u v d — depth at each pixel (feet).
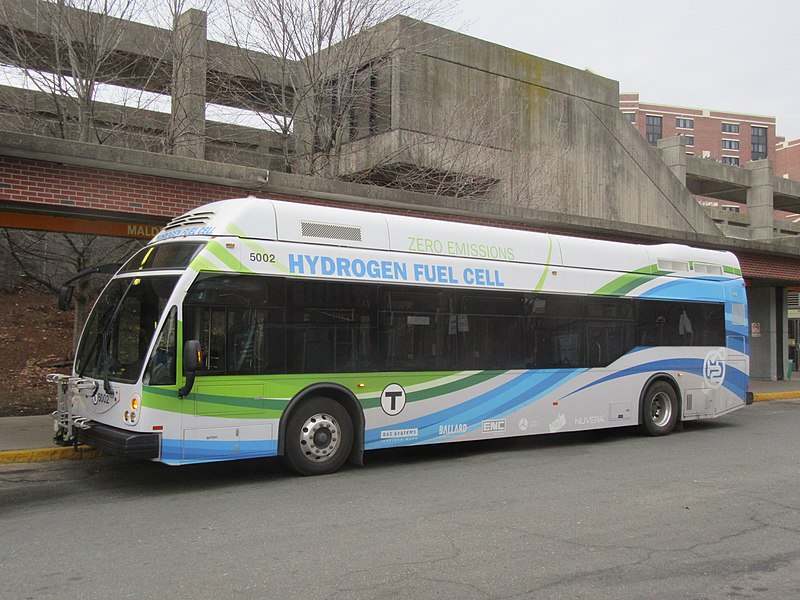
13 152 32.63
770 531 20.36
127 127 56.29
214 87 64.54
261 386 26.76
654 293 40.42
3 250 61.36
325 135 59.98
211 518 21.71
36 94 55.62
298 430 27.78
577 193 90.84
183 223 28.78
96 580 16.07
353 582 15.99
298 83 59.77
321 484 26.78
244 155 69.10
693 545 18.99
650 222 101.09
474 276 33.01
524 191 73.97
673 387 41.09
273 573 16.58
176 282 25.45
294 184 40.70
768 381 80.59
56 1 47.85
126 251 56.85
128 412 24.76
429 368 31.14
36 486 26.48
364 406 29.27
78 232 38.68
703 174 136.36
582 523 21.12
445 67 76.48
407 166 65.41
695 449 35.42
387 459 32.45
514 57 84.69
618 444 37.24
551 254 36.37
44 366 58.49
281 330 27.40
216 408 25.73
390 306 30.32
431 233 32.35
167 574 16.49
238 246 26.71
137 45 55.42
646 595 15.35
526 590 15.57
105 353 26.55
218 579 16.16
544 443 37.68
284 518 21.71
